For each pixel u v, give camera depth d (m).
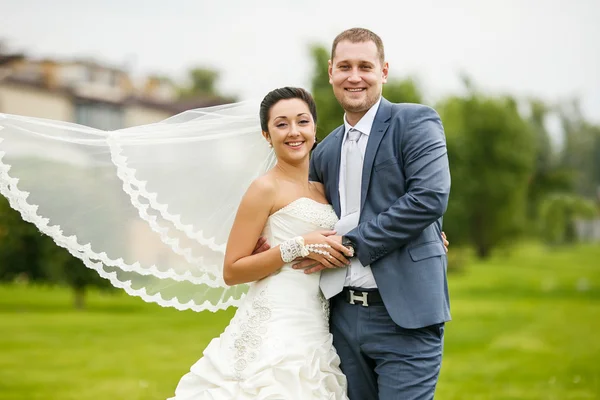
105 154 3.41
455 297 18.97
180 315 14.82
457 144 25.66
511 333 12.23
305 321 3.25
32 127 3.34
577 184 47.25
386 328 3.26
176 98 28.27
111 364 9.28
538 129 41.31
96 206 3.40
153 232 3.46
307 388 3.13
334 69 3.37
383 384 3.27
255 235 3.29
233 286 3.67
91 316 14.41
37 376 8.48
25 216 3.30
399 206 3.14
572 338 11.66
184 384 3.30
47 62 24.73
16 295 18.45
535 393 7.53
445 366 9.16
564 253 43.31
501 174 30.91
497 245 34.19
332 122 18.48
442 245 3.36
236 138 3.60
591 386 7.92
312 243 3.19
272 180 3.33
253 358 3.15
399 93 21.59
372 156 3.29
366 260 3.18
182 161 3.49
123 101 24.91
